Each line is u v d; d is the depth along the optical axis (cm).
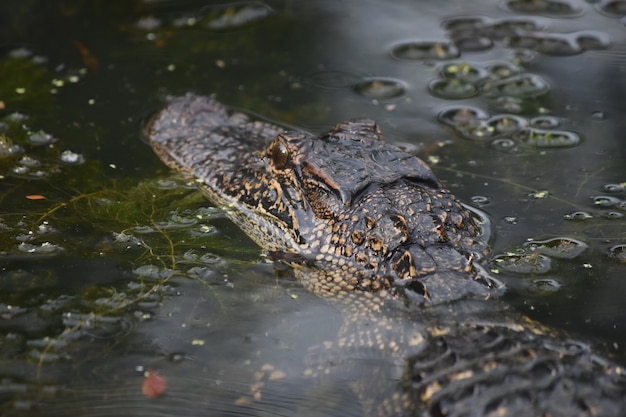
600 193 1163
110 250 1038
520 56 1570
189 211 1118
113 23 1670
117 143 1285
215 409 812
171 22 1681
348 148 1037
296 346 887
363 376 838
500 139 1319
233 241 1059
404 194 969
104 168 1217
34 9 1659
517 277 973
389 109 1409
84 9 1700
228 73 1522
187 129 1273
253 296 961
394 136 1324
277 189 1053
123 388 832
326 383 841
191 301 955
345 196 969
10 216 1093
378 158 1023
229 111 1353
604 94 1438
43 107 1381
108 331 908
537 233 1066
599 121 1359
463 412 720
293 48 1612
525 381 735
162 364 864
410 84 1490
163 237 1066
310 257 999
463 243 967
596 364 791
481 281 918
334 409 812
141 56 1563
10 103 1385
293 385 841
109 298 955
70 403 809
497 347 791
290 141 1041
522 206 1129
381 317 891
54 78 1473
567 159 1256
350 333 891
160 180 1184
